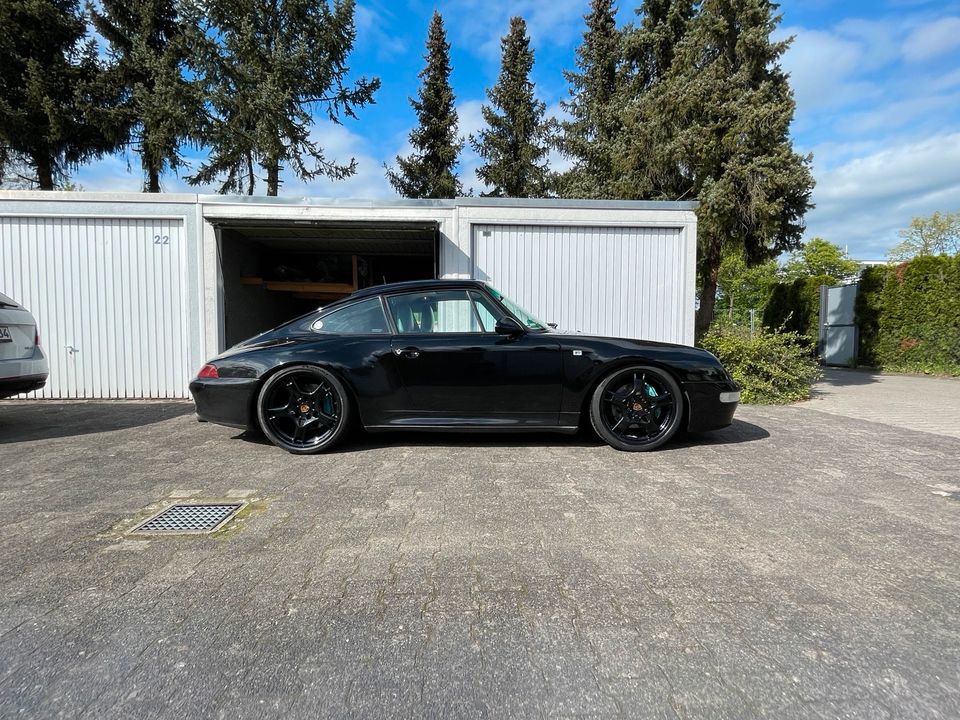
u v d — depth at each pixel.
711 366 4.26
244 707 1.49
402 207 7.46
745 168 9.44
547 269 7.58
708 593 2.08
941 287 11.50
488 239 7.53
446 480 3.50
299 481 3.50
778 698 1.52
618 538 2.58
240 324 8.32
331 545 2.52
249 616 1.94
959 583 2.16
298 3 13.73
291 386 4.23
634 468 3.78
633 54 14.31
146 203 7.29
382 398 4.20
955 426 5.45
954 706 1.48
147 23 15.42
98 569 2.29
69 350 7.30
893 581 2.17
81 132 15.27
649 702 1.51
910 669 1.64
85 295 7.29
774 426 5.39
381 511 2.95
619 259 7.61
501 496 3.18
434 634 1.83
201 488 3.36
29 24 14.68
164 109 13.34
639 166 11.82
